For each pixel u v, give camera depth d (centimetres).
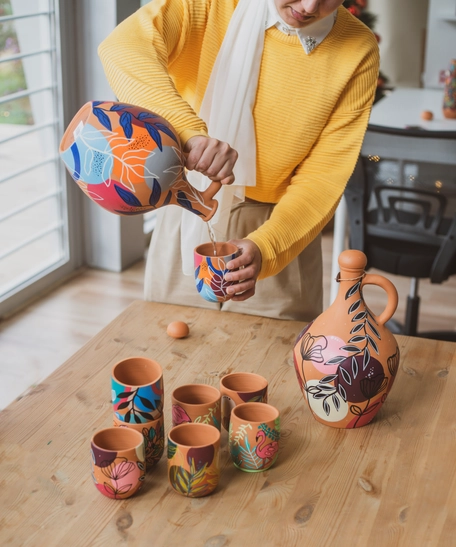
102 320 284
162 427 100
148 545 85
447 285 334
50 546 84
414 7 420
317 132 137
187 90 144
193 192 108
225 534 87
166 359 126
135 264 340
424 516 91
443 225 232
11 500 92
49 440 104
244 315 144
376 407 107
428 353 132
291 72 133
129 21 125
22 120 391
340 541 86
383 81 400
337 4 121
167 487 96
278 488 95
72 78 298
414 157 203
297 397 117
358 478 98
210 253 118
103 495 93
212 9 132
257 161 140
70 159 100
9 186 372
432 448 104
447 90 260
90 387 117
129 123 98
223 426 109
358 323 105
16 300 289
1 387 235
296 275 153
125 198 100
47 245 332
